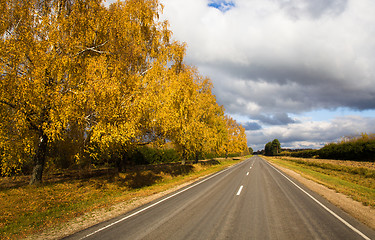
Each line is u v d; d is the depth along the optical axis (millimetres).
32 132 9820
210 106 24797
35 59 8406
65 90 9219
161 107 11789
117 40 11000
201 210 6277
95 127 9094
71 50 9398
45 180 13250
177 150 21094
